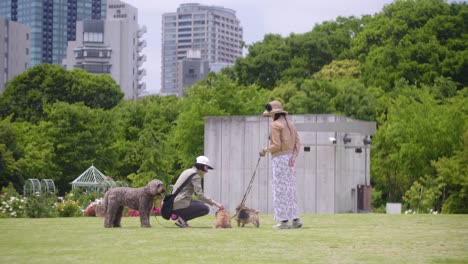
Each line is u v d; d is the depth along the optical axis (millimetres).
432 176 45906
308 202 29969
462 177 39812
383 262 8219
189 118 48375
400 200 48656
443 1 71625
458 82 63781
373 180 50562
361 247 9805
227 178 31203
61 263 8141
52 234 12070
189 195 14508
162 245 10094
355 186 31281
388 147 47750
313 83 56438
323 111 53719
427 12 70125
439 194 40375
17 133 58281
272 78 72688
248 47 76812
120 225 14461
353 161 31078
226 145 31281
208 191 31516
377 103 54281
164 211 14453
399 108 48938
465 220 16234
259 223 15352
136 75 196125
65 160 58312
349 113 53562
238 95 50719
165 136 56156
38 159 55938
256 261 8312
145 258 8602
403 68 64125
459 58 64812
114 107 74062
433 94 54062
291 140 13719
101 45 187375
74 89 75188
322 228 13531
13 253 9164
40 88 73688
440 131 45344
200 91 51844
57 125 58469
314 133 29891
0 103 72688
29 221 16312
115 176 59312
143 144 53500
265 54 72688
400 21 69188
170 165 53094
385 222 15594
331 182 29641
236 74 73875
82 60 186875
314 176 29906
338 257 8688
